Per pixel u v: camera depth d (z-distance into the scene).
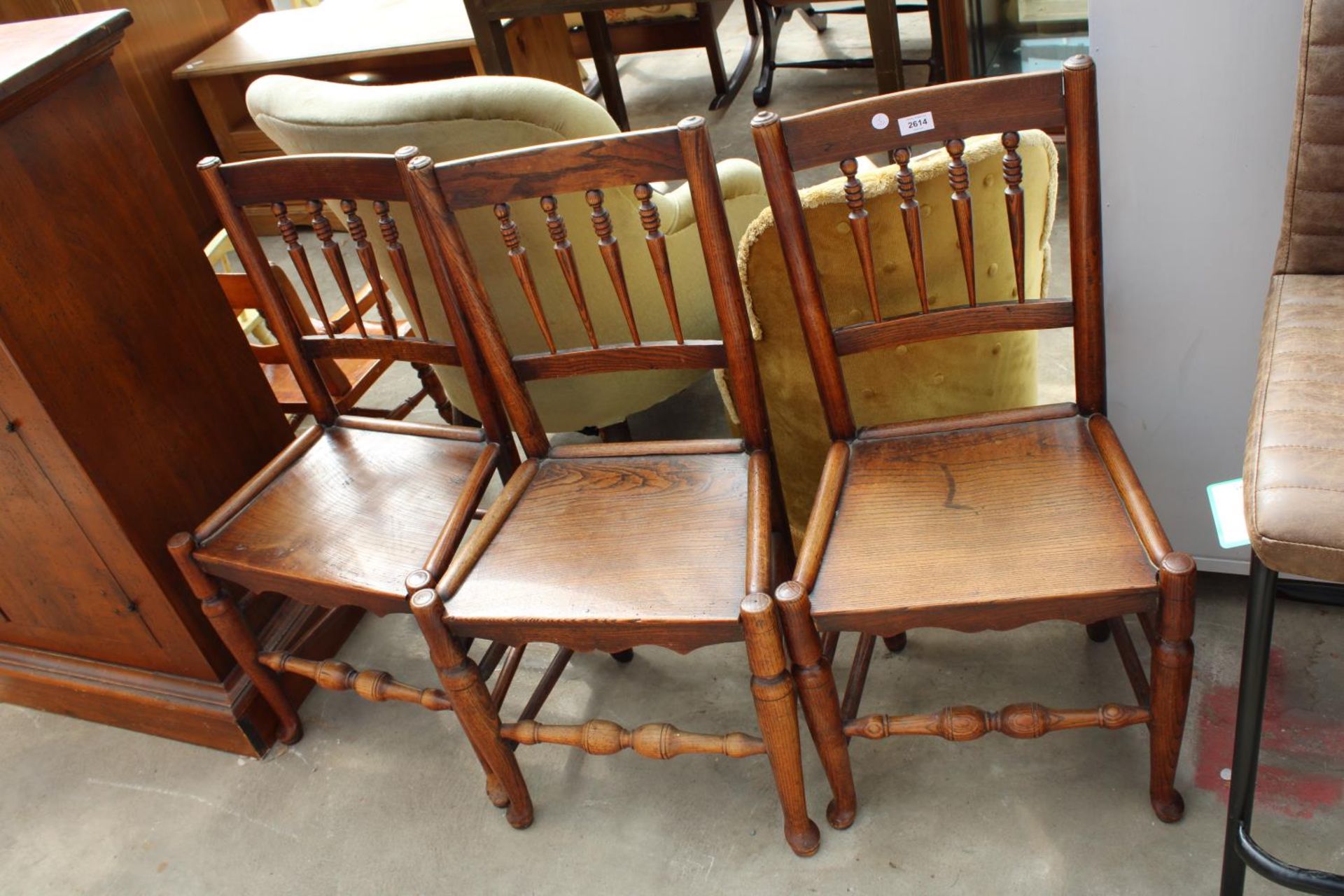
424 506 1.55
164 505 1.66
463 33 3.29
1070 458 1.34
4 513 1.65
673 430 2.39
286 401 2.19
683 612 1.28
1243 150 1.31
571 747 1.71
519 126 1.60
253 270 1.59
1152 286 1.45
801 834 1.47
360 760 1.76
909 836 1.48
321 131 1.71
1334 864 1.34
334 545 1.51
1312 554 0.95
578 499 1.49
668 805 1.60
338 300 3.25
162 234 1.62
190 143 3.79
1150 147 1.34
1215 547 1.66
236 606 1.63
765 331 1.57
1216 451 1.56
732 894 1.46
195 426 1.71
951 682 1.68
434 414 2.61
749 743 1.40
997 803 1.50
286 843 1.66
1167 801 1.40
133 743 1.88
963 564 1.24
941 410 1.63
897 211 1.37
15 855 1.72
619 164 1.32
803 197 1.37
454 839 1.61
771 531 1.49
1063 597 1.17
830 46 4.23
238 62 3.48
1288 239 1.18
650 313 1.95
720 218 1.32
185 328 1.67
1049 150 1.45
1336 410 1.02
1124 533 1.23
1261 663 1.09
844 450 1.44
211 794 1.76
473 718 1.45
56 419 1.47
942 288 1.49
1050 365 2.30
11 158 1.39
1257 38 1.23
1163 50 1.27
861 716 1.58
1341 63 1.06
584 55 3.85
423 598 1.35
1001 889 1.40
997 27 2.94
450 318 1.51
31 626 1.87
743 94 4.02
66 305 1.48
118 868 1.67
